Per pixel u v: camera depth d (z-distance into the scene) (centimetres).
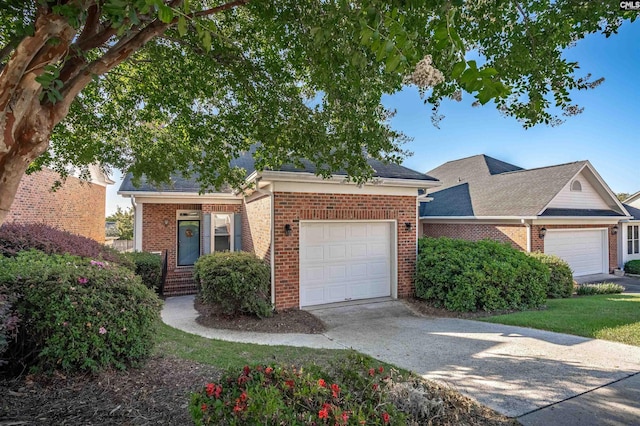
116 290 431
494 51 398
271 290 832
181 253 1235
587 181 1479
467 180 1817
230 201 1255
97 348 389
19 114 207
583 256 1468
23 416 299
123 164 697
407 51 191
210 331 708
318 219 876
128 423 296
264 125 509
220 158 618
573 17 358
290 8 360
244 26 468
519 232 1321
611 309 830
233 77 507
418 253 1006
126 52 275
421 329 712
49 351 374
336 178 847
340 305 899
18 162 215
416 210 1003
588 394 403
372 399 277
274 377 265
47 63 213
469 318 808
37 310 383
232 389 248
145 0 169
